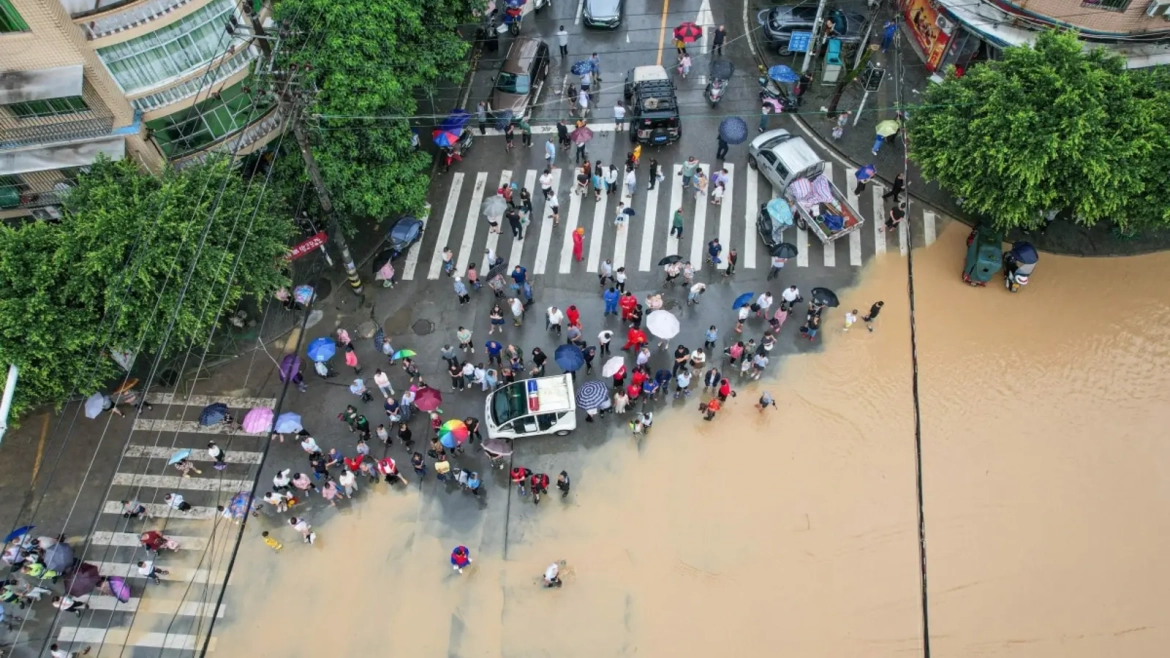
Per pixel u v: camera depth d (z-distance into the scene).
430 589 21.66
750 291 26.75
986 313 26.00
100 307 21.41
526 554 22.09
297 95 19.73
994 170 23.61
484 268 27.77
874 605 21.00
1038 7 26.64
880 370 24.91
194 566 22.05
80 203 21.69
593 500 22.88
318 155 23.66
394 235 26.17
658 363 25.31
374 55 22.83
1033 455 23.19
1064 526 22.03
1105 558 21.52
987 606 20.91
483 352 25.80
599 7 33.88
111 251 20.27
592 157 30.45
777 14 32.69
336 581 21.84
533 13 35.22
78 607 21.31
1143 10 25.34
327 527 22.67
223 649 20.88
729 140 28.31
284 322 26.48
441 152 30.78
